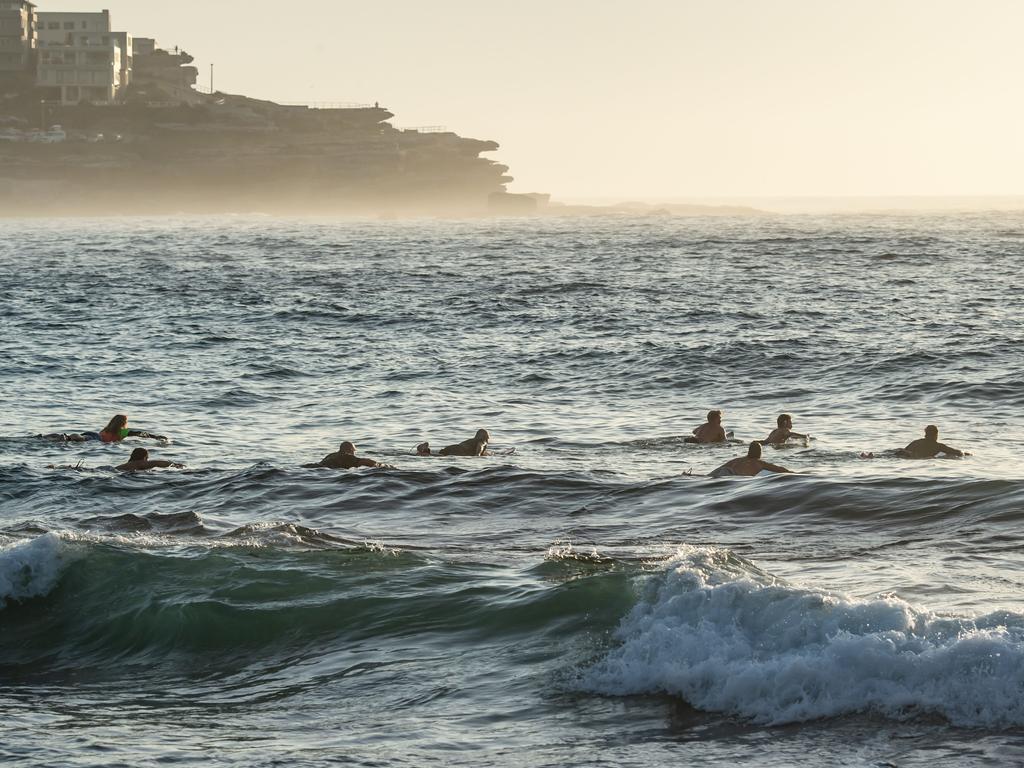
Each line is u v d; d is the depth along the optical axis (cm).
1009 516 4656
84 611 3738
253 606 3678
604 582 3550
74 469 6425
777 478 5562
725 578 3294
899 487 5197
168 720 2948
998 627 2814
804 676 2758
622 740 2647
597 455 6831
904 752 2473
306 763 2580
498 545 4656
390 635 3453
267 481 5984
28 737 2806
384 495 5653
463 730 2769
